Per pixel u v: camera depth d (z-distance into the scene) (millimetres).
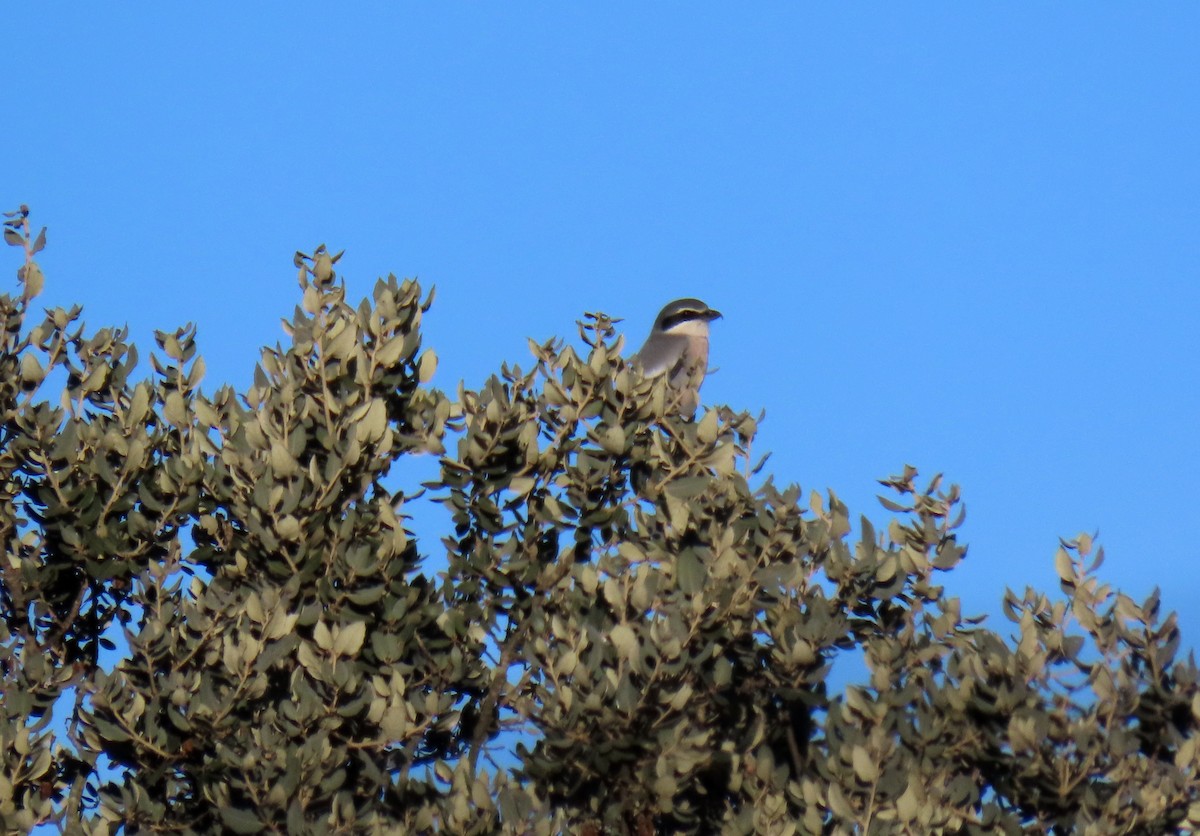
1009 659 11609
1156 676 11664
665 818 11867
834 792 10781
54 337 14359
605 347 13578
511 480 13070
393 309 13375
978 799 11555
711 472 13312
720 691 11867
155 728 11633
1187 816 11164
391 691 11688
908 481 12969
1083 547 12156
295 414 12734
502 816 10633
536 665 11992
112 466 13680
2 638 13000
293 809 10680
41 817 11547
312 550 12367
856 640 12445
